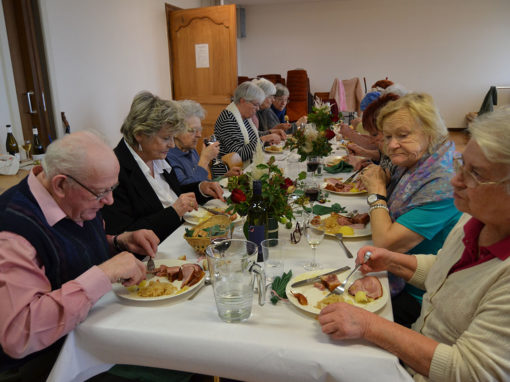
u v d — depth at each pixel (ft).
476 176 2.71
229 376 3.12
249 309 3.28
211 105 18.98
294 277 3.93
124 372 4.52
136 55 16.12
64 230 3.56
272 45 29.37
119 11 14.79
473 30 26.11
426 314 3.52
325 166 9.82
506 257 2.77
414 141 4.78
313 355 2.87
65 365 3.18
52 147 3.31
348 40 28.14
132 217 5.84
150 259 4.25
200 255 4.66
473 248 3.11
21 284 3.00
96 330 3.20
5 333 2.88
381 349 2.90
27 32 10.68
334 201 6.82
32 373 3.92
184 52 18.72
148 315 3.38
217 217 5.08
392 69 28.02
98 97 13.92
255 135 11.76
